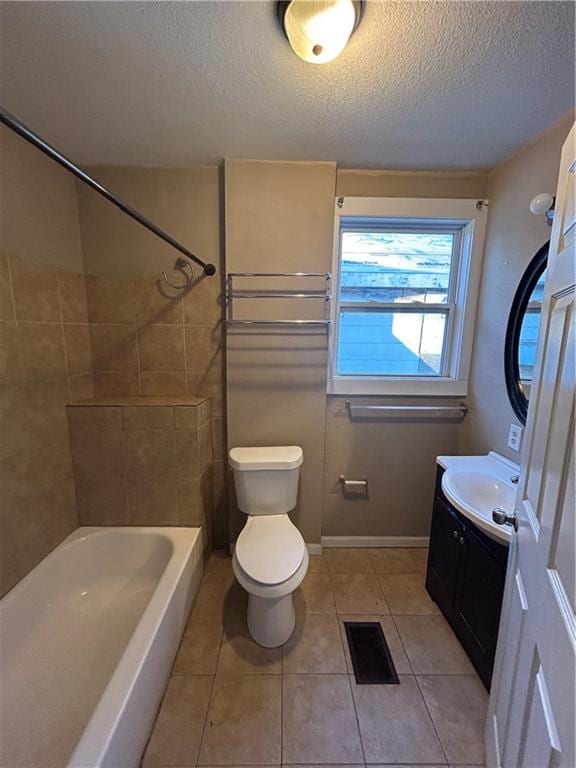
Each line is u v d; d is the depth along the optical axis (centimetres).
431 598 181
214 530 217
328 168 177
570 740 56
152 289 192
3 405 136
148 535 182
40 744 108
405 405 209
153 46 102
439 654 150
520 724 82
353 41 99
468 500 142
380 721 124
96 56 106
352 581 193
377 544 224
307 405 199
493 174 183
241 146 161
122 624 155
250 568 141
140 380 199
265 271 185
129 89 121
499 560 127
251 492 181
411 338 211
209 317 195
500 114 134
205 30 96
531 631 81
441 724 123
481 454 192
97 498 184
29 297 150
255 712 126
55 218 167
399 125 142
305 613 171
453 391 206
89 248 188
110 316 194
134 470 183
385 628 163
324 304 190
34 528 152
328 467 216
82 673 131
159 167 182
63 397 173
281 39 99
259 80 116
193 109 133
